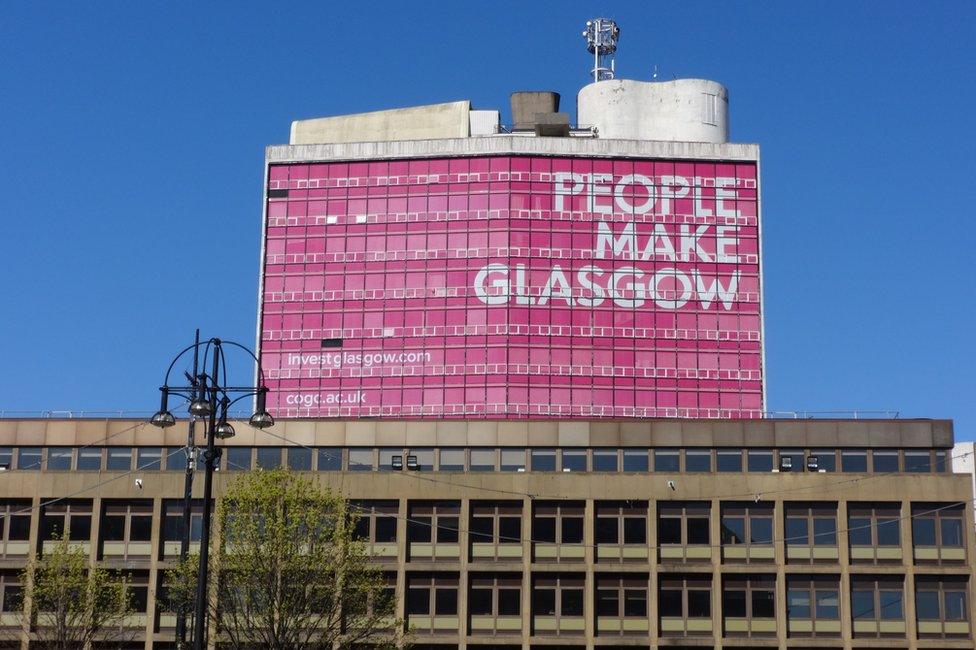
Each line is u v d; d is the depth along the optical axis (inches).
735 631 3186.5
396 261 4456.2
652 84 4837.6
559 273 4416.8
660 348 4357.8
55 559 2923.2
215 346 2016.5
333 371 4362.7
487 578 3235.7
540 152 4527.6
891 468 3312.0
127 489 3287.4
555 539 3248.0
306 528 2628.0
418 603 3223.4
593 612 3191.4
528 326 4357.8
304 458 3373.5
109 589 3051.2
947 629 3174.2
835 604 3201.3
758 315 4409.5
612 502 3265.3
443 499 3267.7
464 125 4751.5
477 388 4301.2
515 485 3265.3
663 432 3353.8
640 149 4539.9
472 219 4473.4
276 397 4350.4
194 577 2527.1
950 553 3208.7
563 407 4281.5
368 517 3270.2
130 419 3398.1
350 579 2652.6
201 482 3304.6
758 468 3324.3
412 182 4530.0
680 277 4431.6
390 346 4370.1
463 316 4377.5
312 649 2684.5
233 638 2502.5
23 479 3294.8
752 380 4343.0
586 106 4864.7
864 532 3230.8
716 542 3221.0
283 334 4411.9
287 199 4547.2
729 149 4557.1
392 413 4301.2
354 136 4773.6
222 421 2028.8
